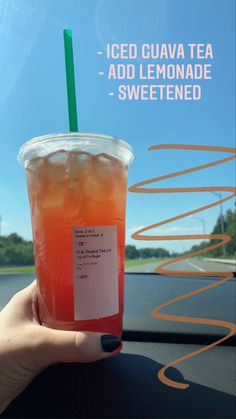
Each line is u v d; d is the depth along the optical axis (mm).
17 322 224
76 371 248
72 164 214
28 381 222
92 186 216
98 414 200
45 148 219
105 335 210
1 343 210
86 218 215
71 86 244
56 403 210
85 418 197
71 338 201
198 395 217
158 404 208
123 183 236
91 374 244
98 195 218
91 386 228
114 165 225
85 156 215
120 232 233
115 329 230
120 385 229
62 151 214
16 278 660
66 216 215
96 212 217
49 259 220
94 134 218
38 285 234
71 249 215
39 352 204
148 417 197
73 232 214
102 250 220
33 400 214
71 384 230
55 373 244
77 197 214
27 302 244
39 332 208
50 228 218
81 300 215
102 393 220
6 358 207
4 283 582
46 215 219
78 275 215
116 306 229
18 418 200
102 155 219
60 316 218
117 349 210
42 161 219
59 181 214
